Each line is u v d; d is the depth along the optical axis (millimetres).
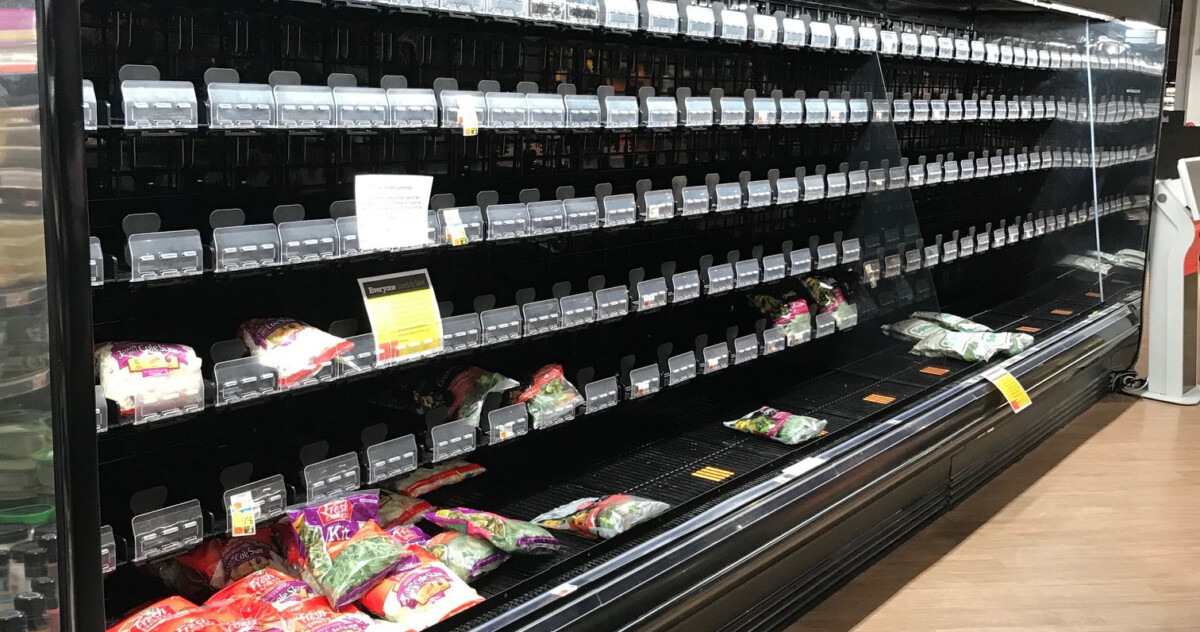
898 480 3143
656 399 3475
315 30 2334
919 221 4719
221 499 1961
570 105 2445
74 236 1345
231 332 2215
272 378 1945
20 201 1333
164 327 2137
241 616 1915
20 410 1387
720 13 2830
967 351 4051
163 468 2145
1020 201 5324
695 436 3256
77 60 1325
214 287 2225
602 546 2371
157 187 2084
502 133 2732
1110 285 5574
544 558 2359
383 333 2139
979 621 2979
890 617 2980
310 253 1957
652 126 2678
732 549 2484
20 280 1354
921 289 4332
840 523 2957
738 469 2939
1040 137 5234
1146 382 5504
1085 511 3859
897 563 3359
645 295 2779
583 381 2736
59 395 1357
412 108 2086
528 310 2471
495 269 2867
